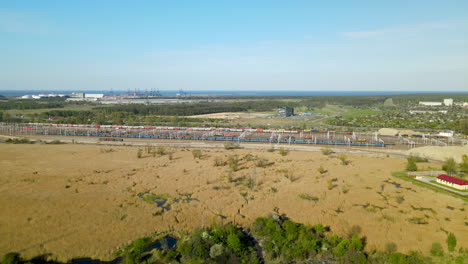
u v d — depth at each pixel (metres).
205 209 69.12
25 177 89.62
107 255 50.75
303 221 63.47
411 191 80.81
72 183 85.19
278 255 51.47
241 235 55.56
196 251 50.34
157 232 58.78
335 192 80.31
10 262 46.12
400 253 49.12
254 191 80.69
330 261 49.94
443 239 55.34
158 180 89.56
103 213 65.56
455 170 96.19
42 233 56.44
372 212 67.44
